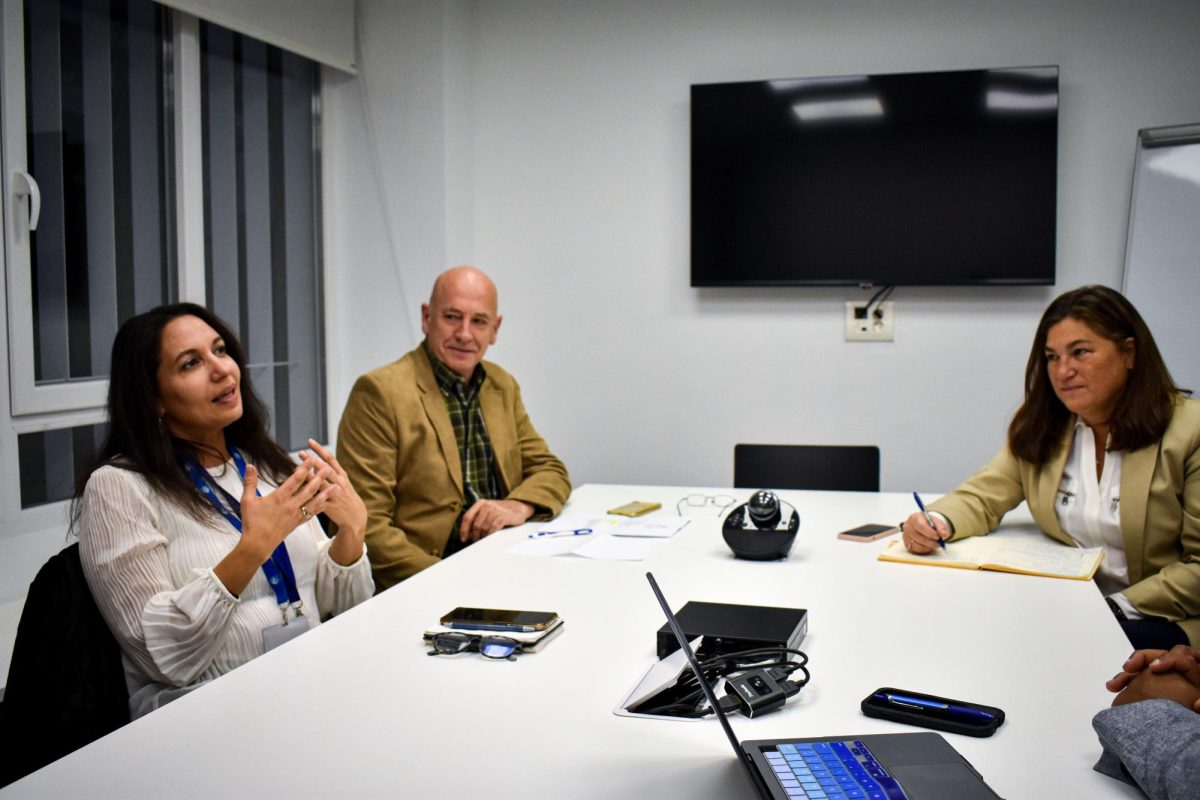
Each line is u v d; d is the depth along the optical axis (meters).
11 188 2.46
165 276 3.01
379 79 3.71
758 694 1.21
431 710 1.22
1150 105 3.36
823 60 3.59
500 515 2.40
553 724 1.18
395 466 2.47
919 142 3.48
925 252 3.50
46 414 2.60
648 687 1.22
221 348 1.80
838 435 3.66
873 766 0.98
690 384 3.77
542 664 1.39
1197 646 1.83
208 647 1.57
